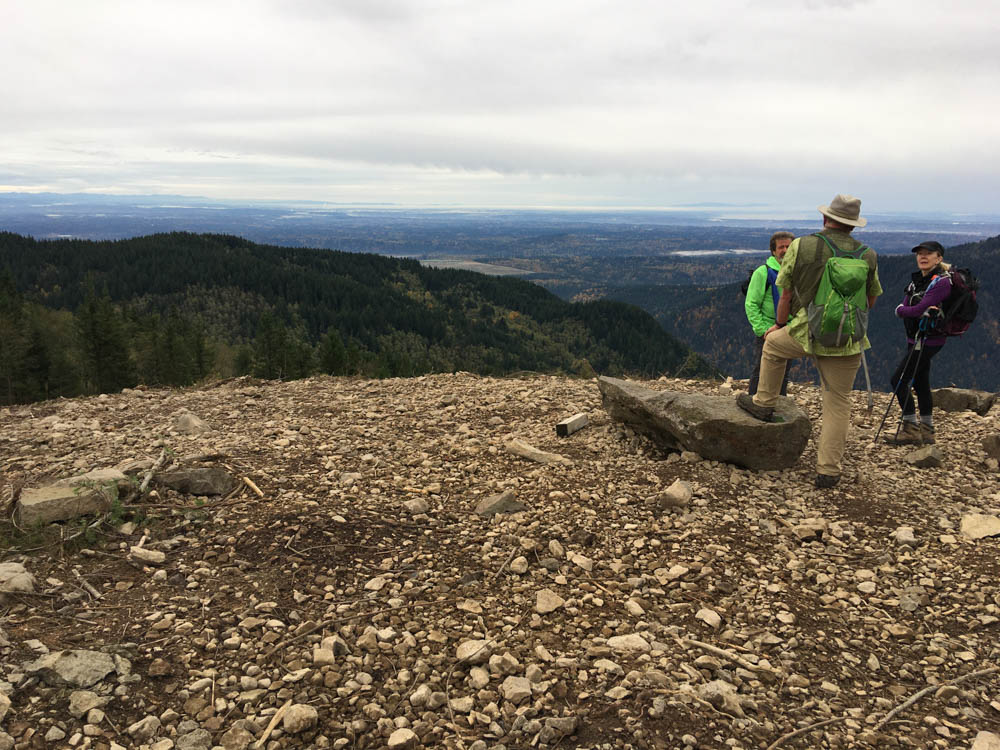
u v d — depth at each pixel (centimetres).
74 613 329
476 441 650
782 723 277
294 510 458
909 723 278
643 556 425
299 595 362
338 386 981
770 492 522
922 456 580
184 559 392
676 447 599
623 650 325
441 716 276
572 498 505
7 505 427
